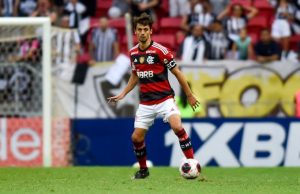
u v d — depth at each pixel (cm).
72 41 5609
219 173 3759
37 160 4662
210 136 4544
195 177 2973
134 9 6328
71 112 5225
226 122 4538
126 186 2781
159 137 4572
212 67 5200
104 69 5212
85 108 5216
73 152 4675
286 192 2591
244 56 5688
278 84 5197
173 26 6228
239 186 2798
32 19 4644
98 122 4653
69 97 5231
